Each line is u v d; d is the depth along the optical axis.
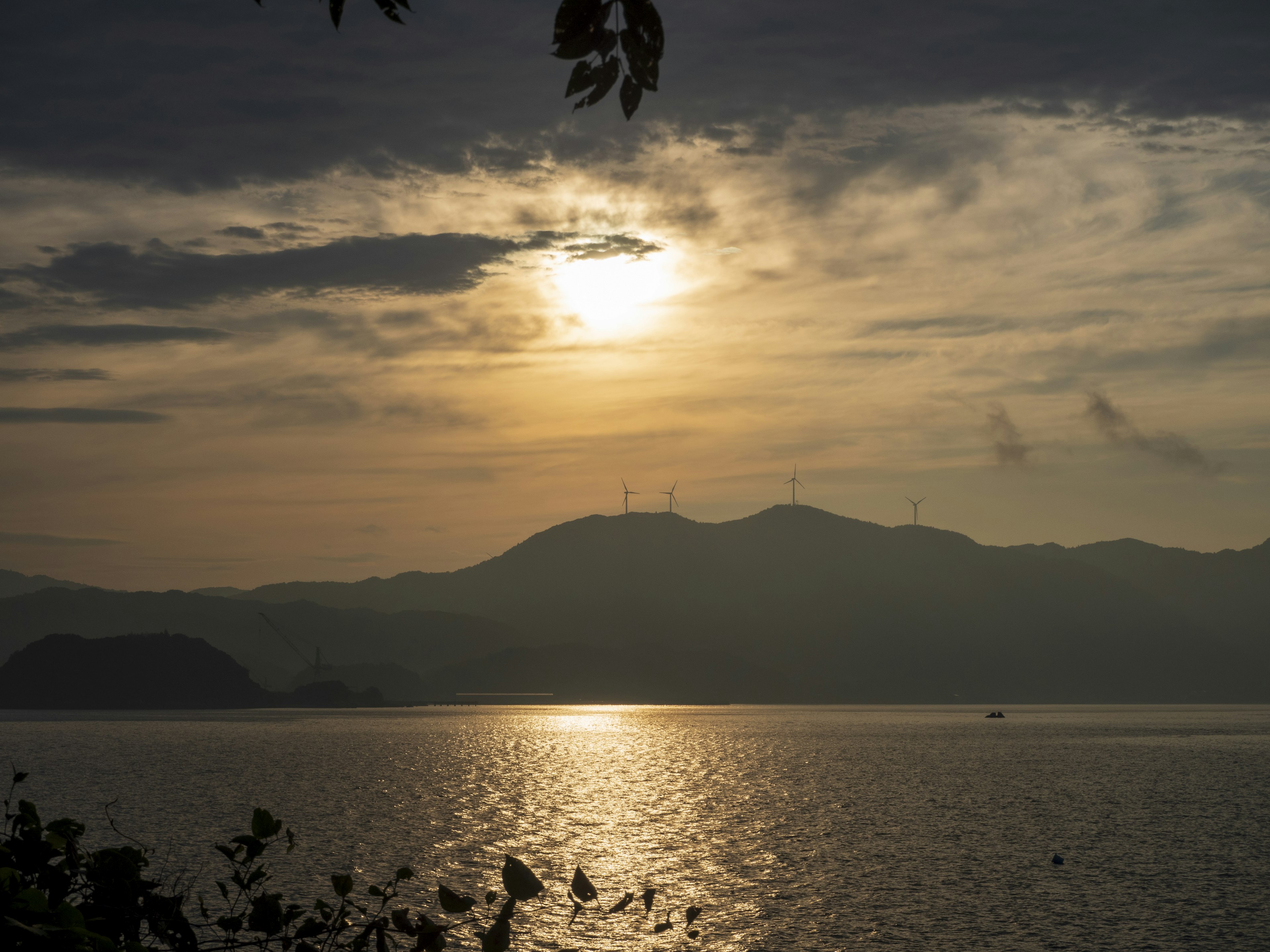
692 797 105.12
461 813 90.81
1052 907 52.12
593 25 4.97
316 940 9.44
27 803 9.22
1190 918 49.78
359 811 91.50
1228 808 95.25
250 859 9.98
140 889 9.06
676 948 44.47
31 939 6.82
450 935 45.41
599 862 65.12
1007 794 108.94
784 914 50.59
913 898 54.31
